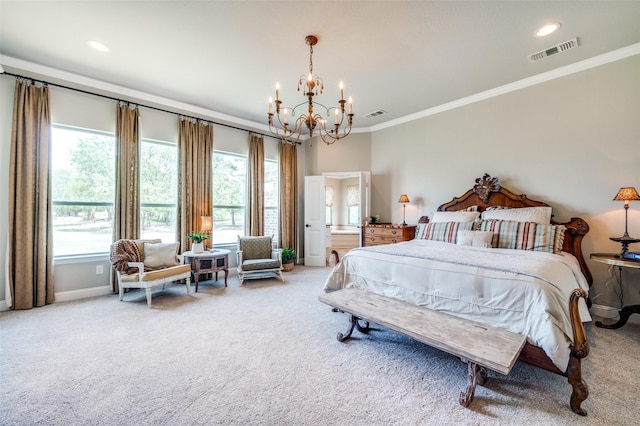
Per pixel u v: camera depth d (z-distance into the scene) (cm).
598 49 304
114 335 260
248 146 554
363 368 207
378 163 570
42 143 341
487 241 329
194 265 412
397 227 482
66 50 309
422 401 171
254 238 490
